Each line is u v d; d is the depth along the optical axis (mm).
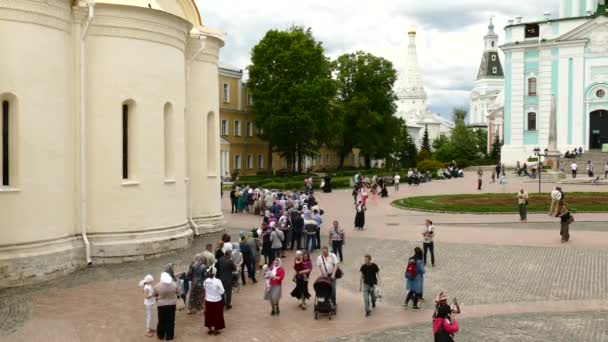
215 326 15109
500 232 30516
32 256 20375
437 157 99312
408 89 183750
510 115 85125
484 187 57438
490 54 184875
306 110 66562
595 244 26516
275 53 67500
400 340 14688
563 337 14625
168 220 25375
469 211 38531
